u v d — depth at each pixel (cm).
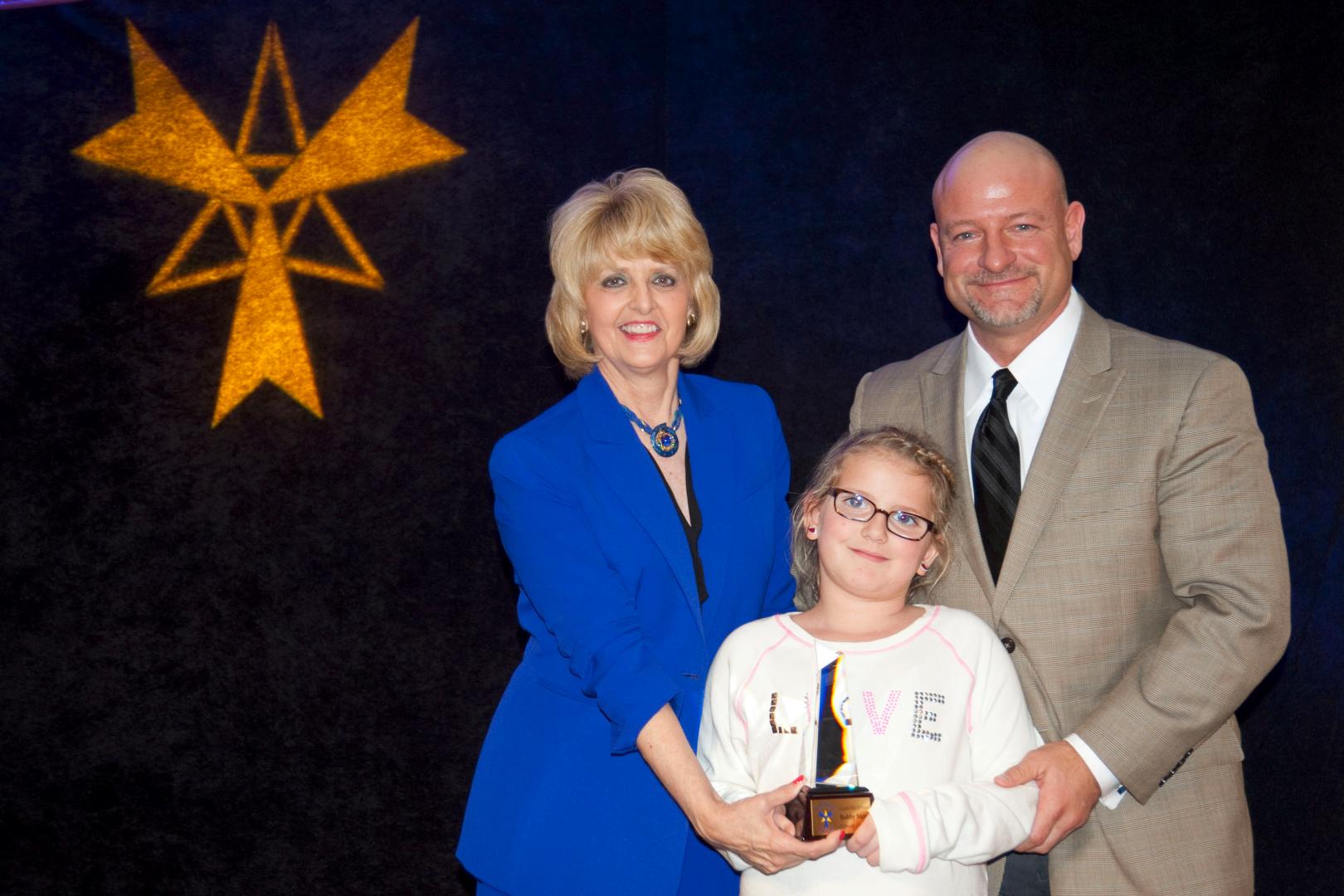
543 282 359
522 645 356
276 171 364
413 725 357
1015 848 174
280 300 363
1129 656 189
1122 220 312
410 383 362
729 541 204
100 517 358
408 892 352
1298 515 291
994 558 198
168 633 358
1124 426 191
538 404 358
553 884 191
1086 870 187
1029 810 172
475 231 361
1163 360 194
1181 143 305
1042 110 322
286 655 359
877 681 178
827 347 347
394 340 362
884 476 186
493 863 198
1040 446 195
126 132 363
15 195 362
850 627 187
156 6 365
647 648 190
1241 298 298
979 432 204
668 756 179
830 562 186
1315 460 289
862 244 343
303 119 365
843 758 171
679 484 208
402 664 358
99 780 355
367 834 355
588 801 194
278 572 359
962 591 198
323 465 361
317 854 355
